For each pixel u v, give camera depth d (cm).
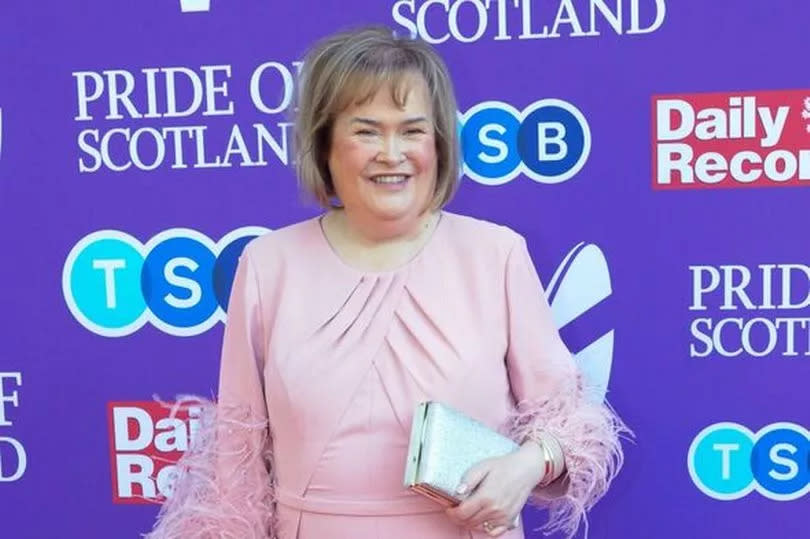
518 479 108
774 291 153
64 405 168
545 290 157
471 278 116
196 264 164
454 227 120
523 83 153
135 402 167
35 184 164
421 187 114
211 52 158
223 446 121
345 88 110
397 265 117
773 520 158
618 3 150
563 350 122
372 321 114
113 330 166
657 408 157
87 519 169
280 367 114
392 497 112
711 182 152
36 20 160
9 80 162
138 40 159
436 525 113
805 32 147
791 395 155
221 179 161
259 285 119
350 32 116
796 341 154
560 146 154
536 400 118
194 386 166
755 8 147
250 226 162
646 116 151
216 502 121
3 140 163
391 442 112
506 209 156
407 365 112
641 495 159
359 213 115
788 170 150
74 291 166
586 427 116
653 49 150
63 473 169
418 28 154
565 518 136
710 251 153
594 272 156
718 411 156
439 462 104
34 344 168
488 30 153
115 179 163
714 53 149
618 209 154
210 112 160
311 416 112
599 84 152
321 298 116
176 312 165
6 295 167
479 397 113
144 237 164
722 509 158
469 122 155
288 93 158
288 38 156
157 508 168
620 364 157
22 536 171
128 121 161
